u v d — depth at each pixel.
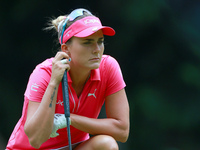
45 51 42.69
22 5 41.06
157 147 43.41
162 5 43.72
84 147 12.42
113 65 13.12
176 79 45.38
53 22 13.17
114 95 13.02
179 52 45.34
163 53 45.19
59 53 11.91
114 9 43.06
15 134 13.27
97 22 12.07
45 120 11.58
